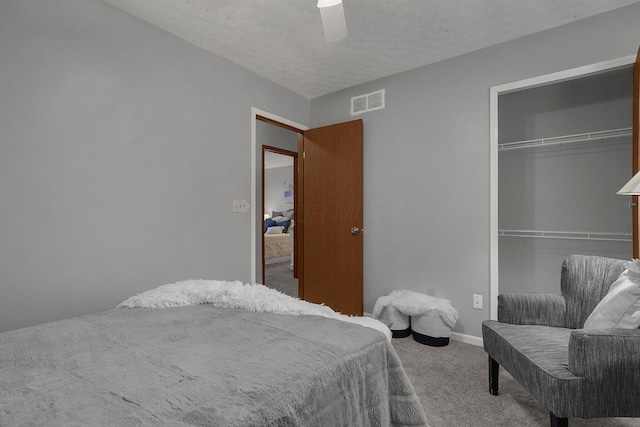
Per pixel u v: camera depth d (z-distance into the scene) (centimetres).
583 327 163
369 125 322
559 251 300
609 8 209
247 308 140
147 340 104
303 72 301
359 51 262
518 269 318
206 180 258
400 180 301
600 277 172
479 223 259
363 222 325
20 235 169
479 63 260
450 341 266
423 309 256
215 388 73
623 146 273
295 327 116
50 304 178
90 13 194
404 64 285
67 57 184
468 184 264
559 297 181
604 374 115
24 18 170
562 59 228
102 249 199
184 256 242
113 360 89
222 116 271
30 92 171
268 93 315
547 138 301
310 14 213
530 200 312
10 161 165
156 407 66
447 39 245
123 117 209
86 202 192
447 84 275
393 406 109
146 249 220
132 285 212
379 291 313
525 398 178
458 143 270
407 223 296
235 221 279
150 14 213
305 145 361
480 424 155
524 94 314
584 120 288
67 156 185
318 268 347
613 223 277
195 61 251
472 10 209
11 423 61
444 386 192
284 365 85
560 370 123
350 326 119
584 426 151
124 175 209
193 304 151
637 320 127
